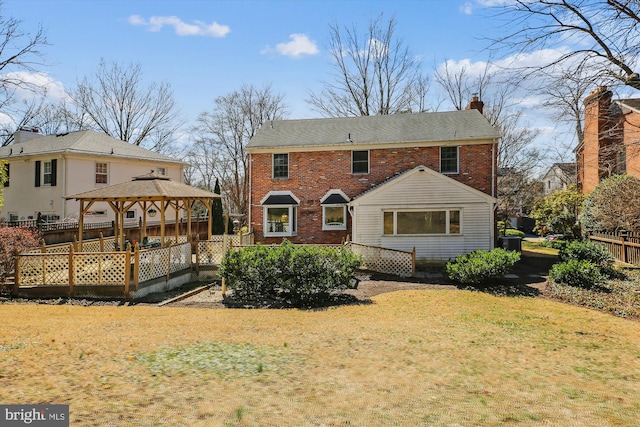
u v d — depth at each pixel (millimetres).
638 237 16703
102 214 26125
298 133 22984
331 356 6824
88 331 8188
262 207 22156
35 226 19938
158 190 14914
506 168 34406
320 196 21703
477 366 6500
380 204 18469
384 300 12375
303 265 12188
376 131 22172
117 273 12742
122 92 44781
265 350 7090
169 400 4688
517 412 4660
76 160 25078
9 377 5277
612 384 5840
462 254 18078
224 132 45625
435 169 20672
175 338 7781
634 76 10266
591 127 19625
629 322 10133
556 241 25469
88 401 4539
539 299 12695
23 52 22422
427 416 4457
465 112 22906
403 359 6746
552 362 6883
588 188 25016
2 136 38031
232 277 12516
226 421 4148
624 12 9703
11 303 11688
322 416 4379
